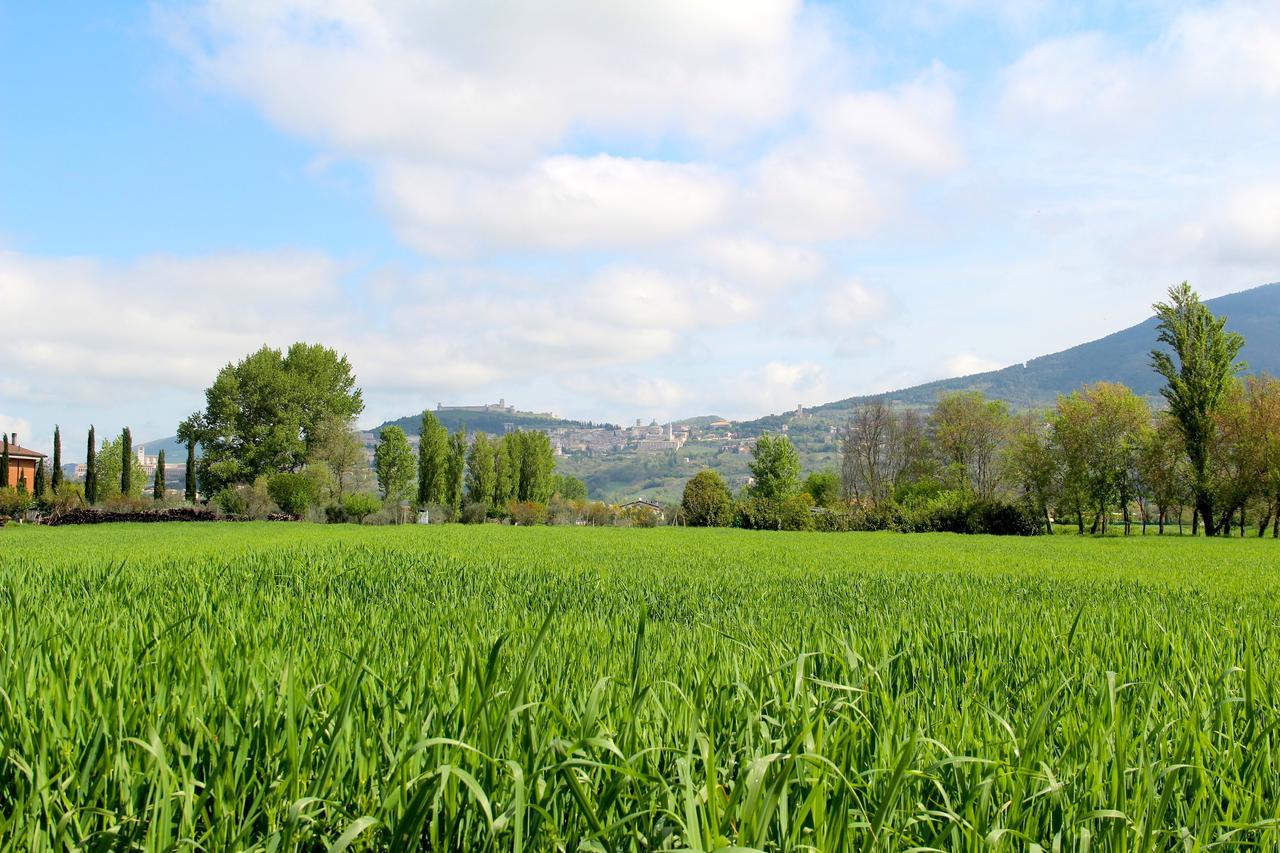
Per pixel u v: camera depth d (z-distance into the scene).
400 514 61.84
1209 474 52.06
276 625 6.76
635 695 3.10
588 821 2.43
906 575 15.99
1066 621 8.63
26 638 4.99
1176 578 16.19
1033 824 2.83
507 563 17.23
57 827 2.34
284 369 79.69
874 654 5.70
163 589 10.34
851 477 93.81
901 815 2.79
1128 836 2.78
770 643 6.23
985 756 3.43
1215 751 3.59
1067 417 57.97
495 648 2.89
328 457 69.94
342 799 2.78
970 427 81.75
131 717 3.25
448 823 2.55
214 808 2.61
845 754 2.97
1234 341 52.41
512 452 91.81
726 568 17.17
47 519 50.22
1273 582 15.30
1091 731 3.61
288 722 2.82
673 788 2.77
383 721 3.25
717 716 3.56
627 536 37.28
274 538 29.45
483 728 2.86
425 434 83.69
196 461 78.06
